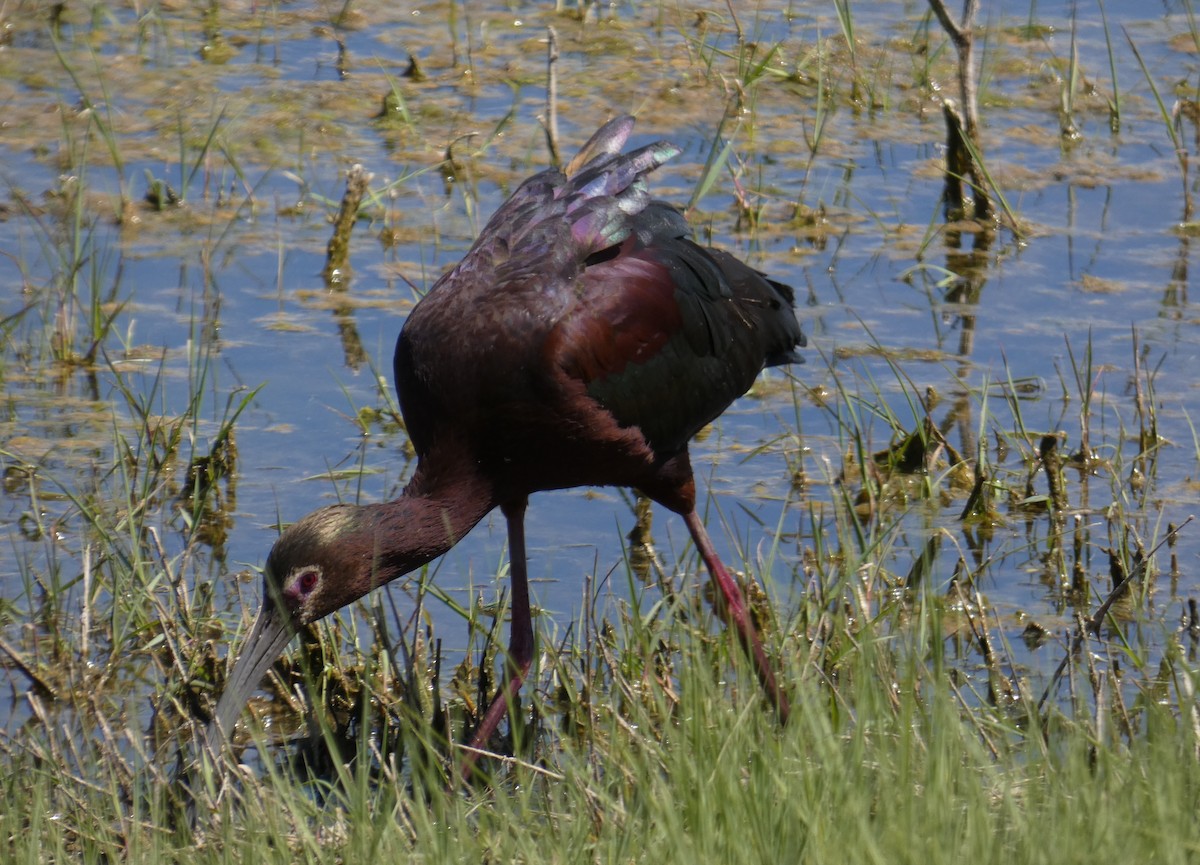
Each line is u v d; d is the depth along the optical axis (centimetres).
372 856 668
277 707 952
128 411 1235
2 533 1088
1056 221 1521
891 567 1073
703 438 1235
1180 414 1230
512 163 1588
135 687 945
